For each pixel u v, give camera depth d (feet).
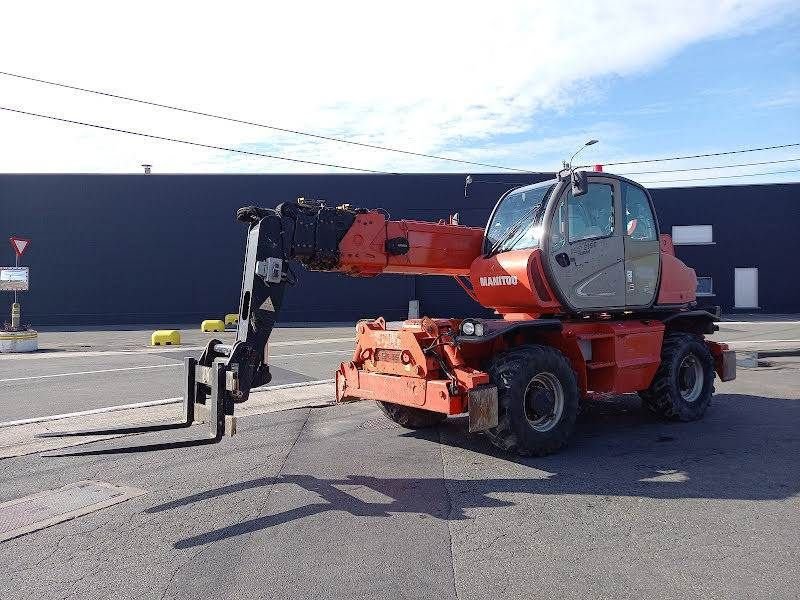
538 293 20.61
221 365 16.16
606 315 23.84
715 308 27.84
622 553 12.01
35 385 33.30
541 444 18.70
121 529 13.46
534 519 13.91
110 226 90.58
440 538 12.84
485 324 17.88
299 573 11.23
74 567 11.59
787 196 92.27
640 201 24.30
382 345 20.54
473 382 17.87
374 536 12.96
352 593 10.46
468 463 18.60
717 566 11.39
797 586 10.59
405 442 21.18
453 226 22.43
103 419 24.50
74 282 90.17
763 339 55.52
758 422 23.94
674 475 17.17
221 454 19.70
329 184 91.30
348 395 22.04
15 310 54.44
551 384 19.62
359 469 18.03
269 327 16.92
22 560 11.92
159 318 91.50
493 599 10.23
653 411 24.61
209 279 91.97
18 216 89.10
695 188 94.48
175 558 11.93
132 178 90.68
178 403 27.71
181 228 91.56
